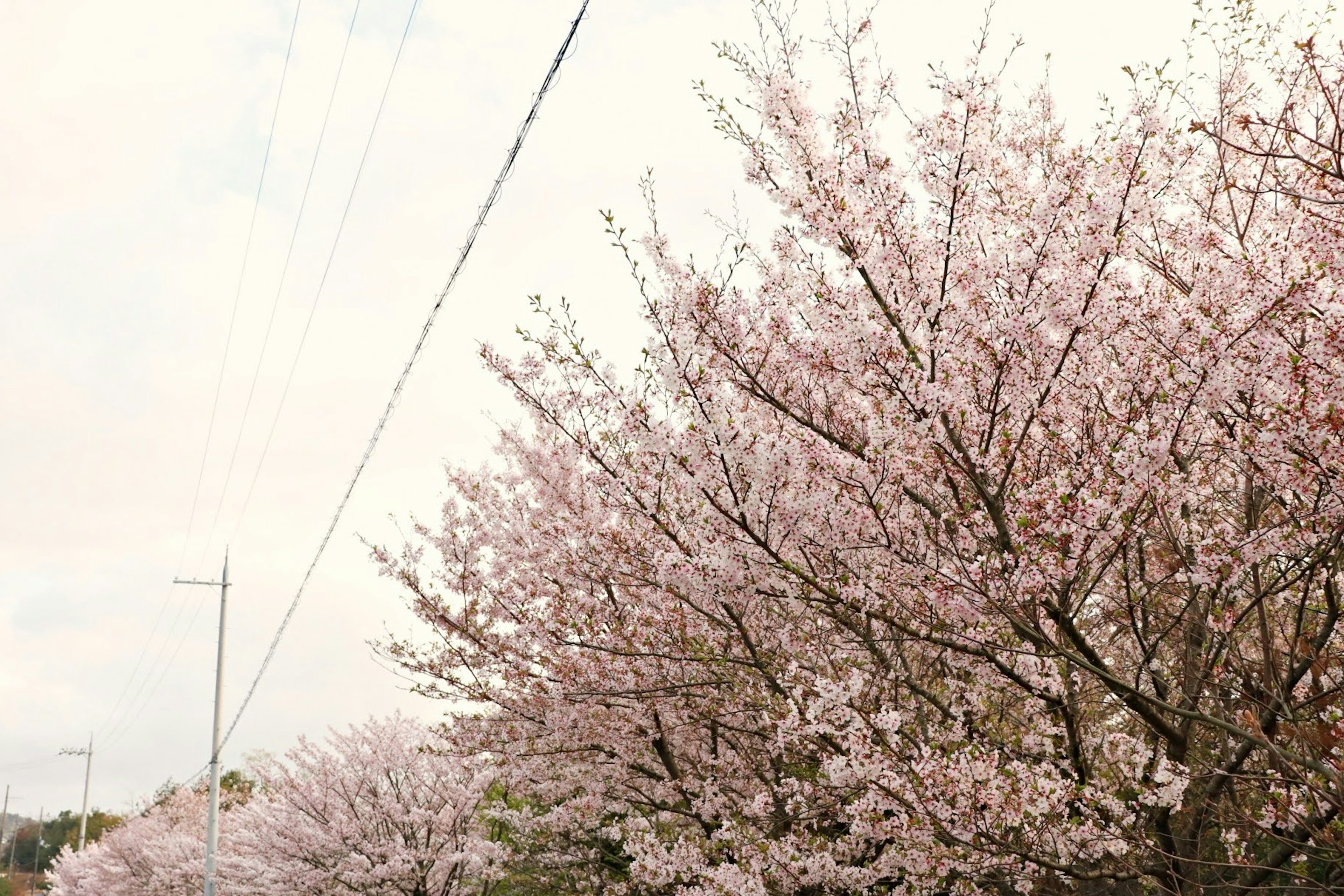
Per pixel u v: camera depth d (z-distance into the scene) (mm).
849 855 6316
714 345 5168
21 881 69500
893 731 4824
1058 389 5324
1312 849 5070
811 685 5812
